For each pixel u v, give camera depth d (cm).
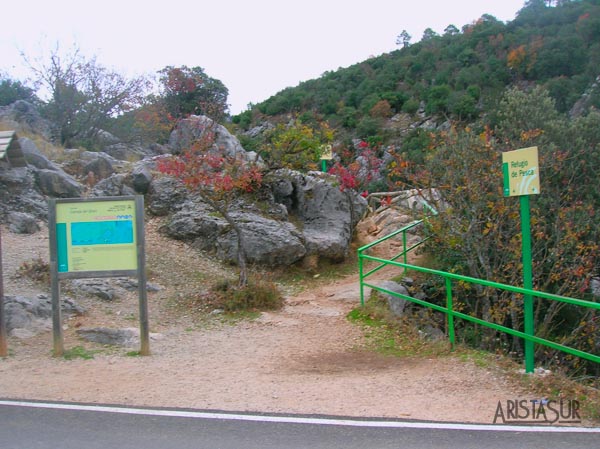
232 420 501
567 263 1048
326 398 563
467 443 441
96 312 938
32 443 449
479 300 1009
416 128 3738
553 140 1253
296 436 460
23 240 1230
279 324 922
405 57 5612
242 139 2312
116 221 741
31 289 967
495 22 5628
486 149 1030
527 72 4281
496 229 1000
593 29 4291
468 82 4459
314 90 5312
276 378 640
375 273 1304
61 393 586
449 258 1117
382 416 508
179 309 996
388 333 850
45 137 1966
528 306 625
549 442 443
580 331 963
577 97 3212
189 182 998
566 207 1108
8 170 1390
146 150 2278
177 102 2492
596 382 773
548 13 5209
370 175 1509
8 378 639
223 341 824
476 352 720
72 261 736
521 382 595
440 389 585
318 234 1406
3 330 732
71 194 1462
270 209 1434
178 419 505
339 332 871
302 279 1306
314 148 1318
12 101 2638
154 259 1225
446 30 6475
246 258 1287
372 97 4662
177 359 725
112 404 550
